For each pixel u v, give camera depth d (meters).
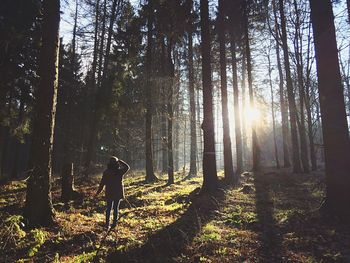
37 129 9.15
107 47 23.75
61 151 35.28
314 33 9.28
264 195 13.30
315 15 9.23
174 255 6.60
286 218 9.06
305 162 23.39
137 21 22.39
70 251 7.12
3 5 18.00
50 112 9.31
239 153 24.17
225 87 18.19
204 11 14.88
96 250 7.05
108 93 24.20
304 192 13.81
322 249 6.56
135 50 24.11
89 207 12.02
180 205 11.81
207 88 14.59
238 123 24.31
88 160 23.02
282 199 12.31
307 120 27.58
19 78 20.20
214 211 10.40
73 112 33.22
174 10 19.19
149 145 22.23
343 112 8.83
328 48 9.02
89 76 32.50
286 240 7.28
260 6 20.80
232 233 7.95
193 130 27.06
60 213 10.48
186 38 22.33
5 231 7.32
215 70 25.47
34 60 19.67
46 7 9.60
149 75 21.89
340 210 8.41
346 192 8.52
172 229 8.31
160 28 20.73
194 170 26.75
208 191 13.86
